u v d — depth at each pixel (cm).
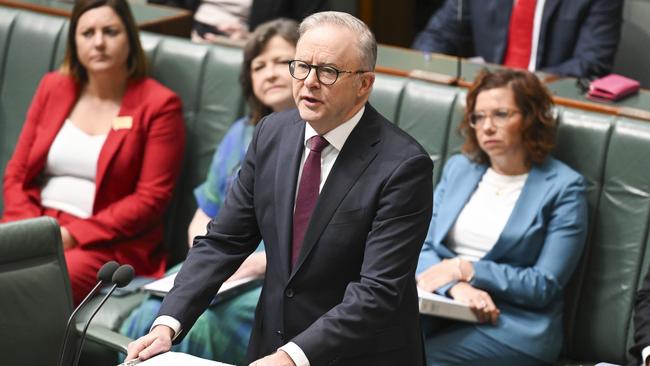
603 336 1156
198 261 852
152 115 1345
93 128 1366
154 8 1666
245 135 1294
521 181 1168
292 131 845
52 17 1520
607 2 1445
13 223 956
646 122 1163
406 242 791
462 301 1106
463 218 1180
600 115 1181
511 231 1141
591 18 1452
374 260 789
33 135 1401
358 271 820
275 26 1248
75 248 1308
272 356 762
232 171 1284
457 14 1587
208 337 1118
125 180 1347
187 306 826
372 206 800
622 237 1151
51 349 971
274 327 847
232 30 1639
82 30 1342
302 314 827
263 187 843
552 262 1129
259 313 866
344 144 815
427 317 1158
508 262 1154
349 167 809
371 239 796
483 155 1194
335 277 820
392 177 793
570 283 1176
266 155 850
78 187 1361
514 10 1497
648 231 1139
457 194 1195
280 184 831
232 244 861
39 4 1595
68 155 1361
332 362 806
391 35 2272
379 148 810
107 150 1339
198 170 1405
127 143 1338
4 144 1507
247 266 1149
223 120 1393
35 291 962
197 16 1661
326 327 770
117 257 1319
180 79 1421
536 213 1139
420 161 798
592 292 1164
